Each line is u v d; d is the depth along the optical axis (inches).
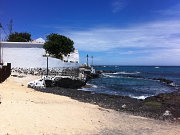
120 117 664.4
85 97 1069.1
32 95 866.8
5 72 1245.7
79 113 640.4
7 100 653.3
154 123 629.9
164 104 971.3
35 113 559.2
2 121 466.3
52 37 2199.8
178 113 800.3
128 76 3154.5
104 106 860.0
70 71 1788.9
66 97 984.9
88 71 2365.9
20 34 2928.2
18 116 512.4
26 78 1412.4
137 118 678.5
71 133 467.8
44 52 1943.9
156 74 4099.4
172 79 2787.9
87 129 507.8
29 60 1781.5
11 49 1755.7
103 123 574.2
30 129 452.1
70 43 2287.2
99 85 1796.3
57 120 536.4
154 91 1534.2
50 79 1359.5
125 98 1107.9
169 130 563.8
